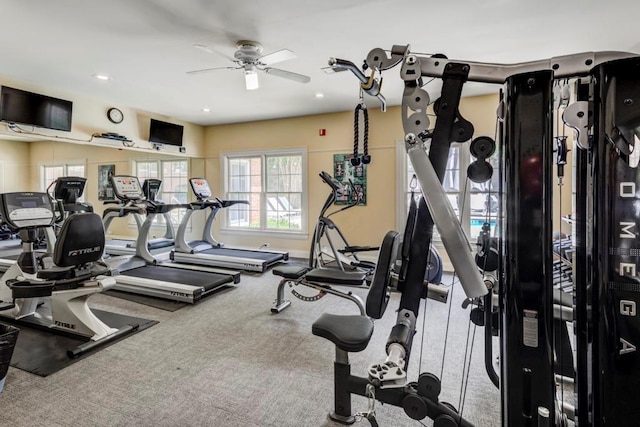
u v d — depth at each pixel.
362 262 4.79
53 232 3.90
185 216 5.61
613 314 1.02
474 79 1.26
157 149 5.88
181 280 3.99
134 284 3.88
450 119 1.28
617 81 1.00
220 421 1.84
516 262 1.12
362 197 5.65
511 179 1.11
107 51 3.27
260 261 5.05
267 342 2.78
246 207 6.71
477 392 2.11
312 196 6.04
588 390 1.11
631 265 1.00
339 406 1.86
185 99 4.97
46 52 3.29
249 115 5.98
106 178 5.29
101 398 2.02
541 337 1.10
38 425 1.79
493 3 2.41
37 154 4.54
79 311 2.82
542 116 1.07
